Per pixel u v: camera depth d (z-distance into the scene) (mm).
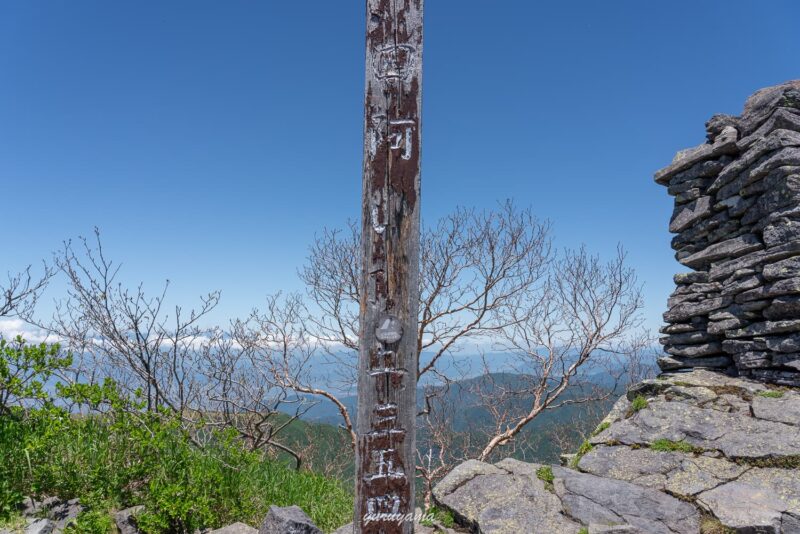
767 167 4516
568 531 3049
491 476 3777
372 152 2342
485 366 10430
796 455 3324
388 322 2289
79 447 4008
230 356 7613
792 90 4590
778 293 4320
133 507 3676
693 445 3768
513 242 10109
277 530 3178
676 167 5672
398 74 2359
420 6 2395
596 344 9914
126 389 6109
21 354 4316
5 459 3768
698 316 5266
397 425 2277
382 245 2311
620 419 4492
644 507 3176
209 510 3750
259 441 7801
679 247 5727
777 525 2797
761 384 4410
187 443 4379
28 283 6117
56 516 3465
